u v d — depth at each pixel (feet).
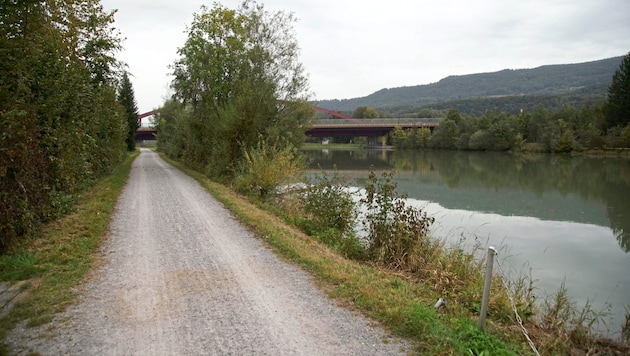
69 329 15.94
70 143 37.93
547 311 23.77
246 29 80.48
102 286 20.49
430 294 21.08
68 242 27.02
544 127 208.74
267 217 39.09
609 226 54.29
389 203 32.17
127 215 38.99
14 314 16.88
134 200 48.60
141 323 16.57
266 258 25.58
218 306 18.30
